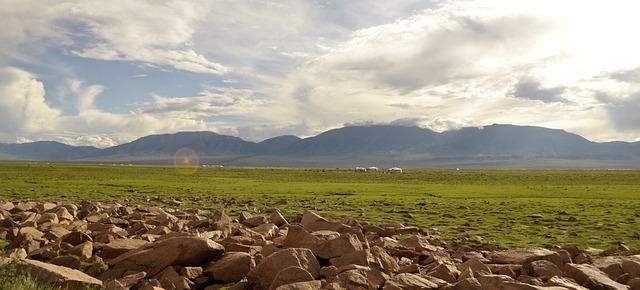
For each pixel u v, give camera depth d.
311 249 16.08
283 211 44.00
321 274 14.34
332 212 43.69
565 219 38.88
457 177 163.62
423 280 13.53
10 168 142.50
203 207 47.50
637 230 32.31
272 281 13.59
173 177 132.75
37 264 12.93
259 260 15.81
